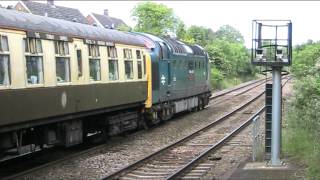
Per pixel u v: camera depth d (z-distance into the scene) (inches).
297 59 893.2
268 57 454.3
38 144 527.2
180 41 1083.9
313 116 575.5
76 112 565.9
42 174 471.8
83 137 660.7
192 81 1088.2
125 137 735.1
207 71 1248.2
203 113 1106.7
